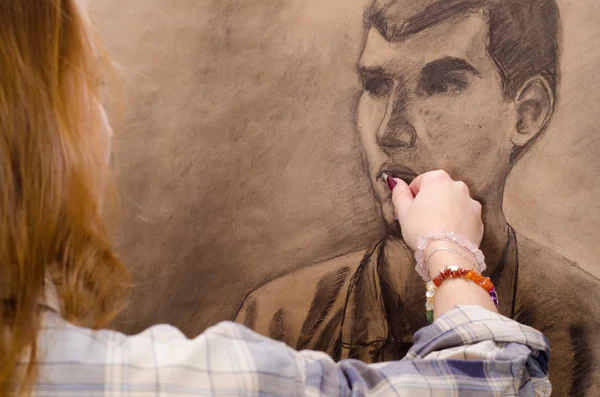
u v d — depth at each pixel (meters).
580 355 0.82
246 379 0.47
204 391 0.46
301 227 0.92
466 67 0.80
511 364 0.56
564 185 0.79
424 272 0.77
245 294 0.96
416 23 0.81
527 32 0.77
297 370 0.50
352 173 0.89
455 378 0.54
